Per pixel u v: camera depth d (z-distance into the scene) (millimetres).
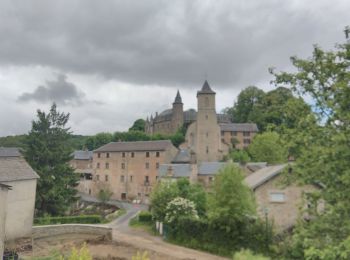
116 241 29359
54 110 47438
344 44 9891
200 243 27938
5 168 27969
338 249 7746
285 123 11766
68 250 23219
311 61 10648
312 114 10266
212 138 83688
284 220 27578
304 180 10195
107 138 121062
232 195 25422
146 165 72688
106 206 62750
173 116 114000
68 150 47562
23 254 22609
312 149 9906
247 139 94750
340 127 9656
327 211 9828
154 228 37188
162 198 36938
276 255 21844
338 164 9141
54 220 39469
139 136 110000
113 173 76375
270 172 30656
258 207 28062
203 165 64188
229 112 120000
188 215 31922
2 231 19609
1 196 19609
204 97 85562
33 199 29938
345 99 9445
